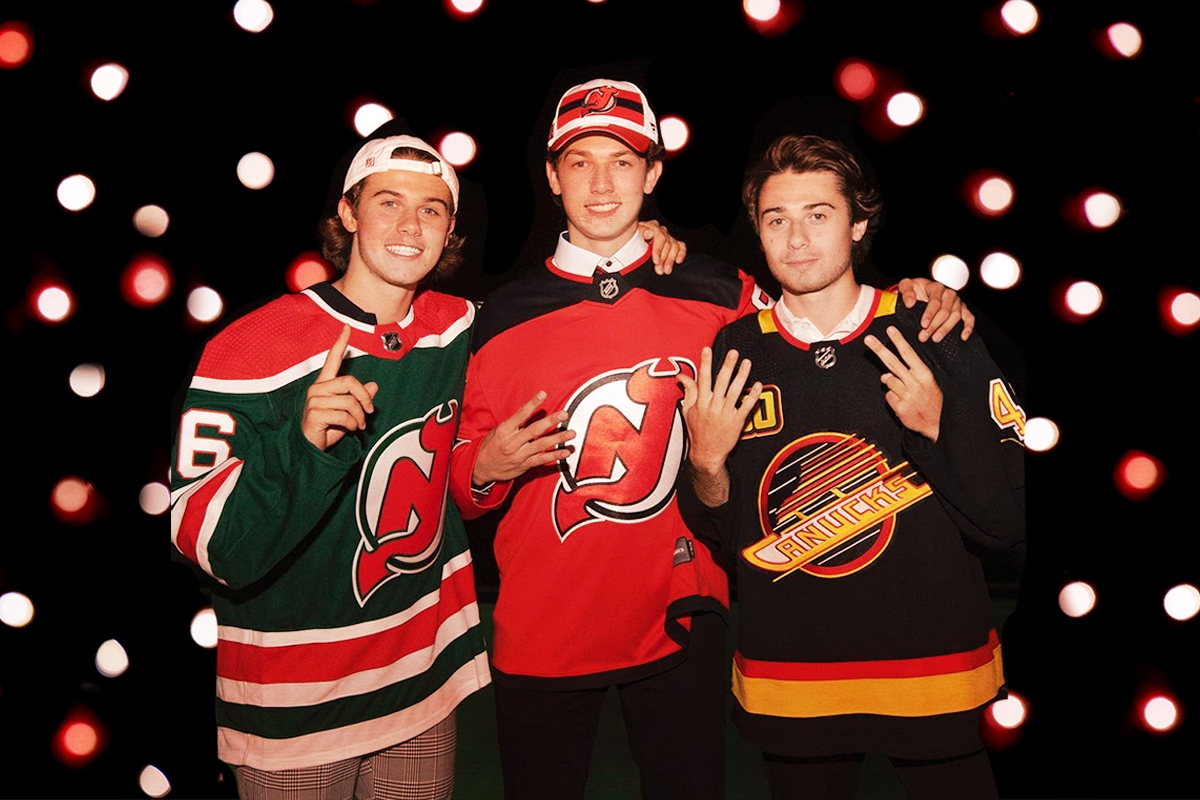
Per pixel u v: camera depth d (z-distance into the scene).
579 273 2.03
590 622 1.96
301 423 1.71
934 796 1.84
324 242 2.00
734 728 2.74
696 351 1.99
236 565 1.73
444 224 1.89
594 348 1.99
